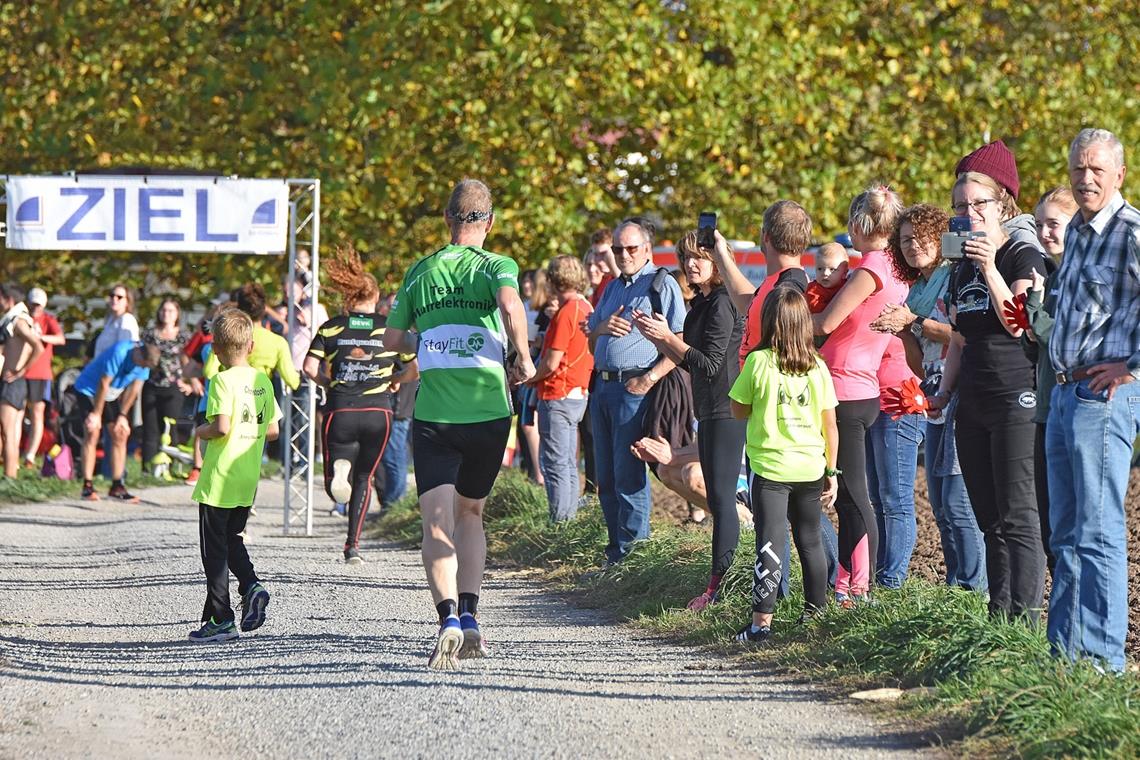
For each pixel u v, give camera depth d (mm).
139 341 55344
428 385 22250
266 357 36594
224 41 67250
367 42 62812
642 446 29438
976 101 68188
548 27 63281
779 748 16828
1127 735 15984
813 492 23469
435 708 18953
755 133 66000
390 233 66125
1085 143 18688
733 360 26188
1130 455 18891
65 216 42375
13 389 53250
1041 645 19359
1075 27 69562
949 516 25328
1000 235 21188
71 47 68688
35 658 23172
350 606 28234
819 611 23516
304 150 65438
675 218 67250
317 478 61656
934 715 18109
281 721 18656
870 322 24156
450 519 22031
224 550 25203
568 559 33875
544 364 35500
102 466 57812
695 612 26062
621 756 16609
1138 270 18406
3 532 41281
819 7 66688
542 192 64375
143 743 17719
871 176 66500
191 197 42656
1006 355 20906
